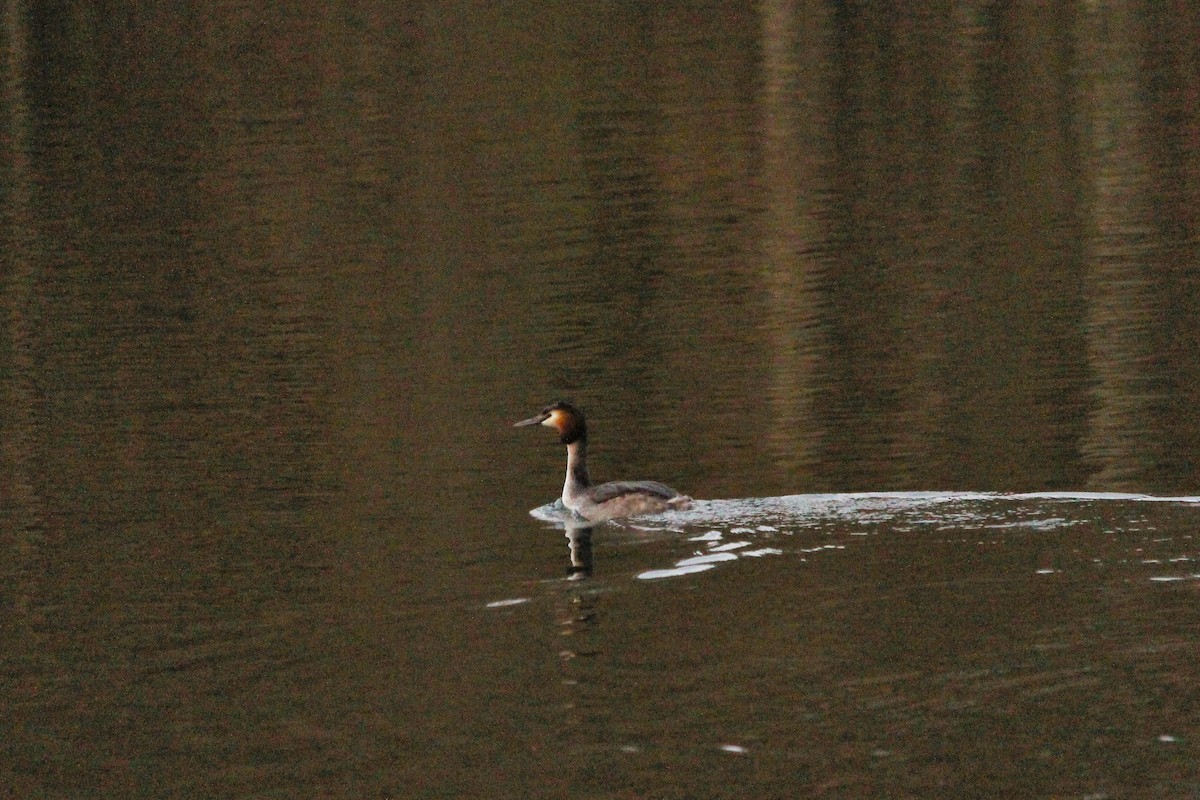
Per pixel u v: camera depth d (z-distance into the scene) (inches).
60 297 1214.3
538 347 1063.0
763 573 649.0
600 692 542.3
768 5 2341.3
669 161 1567.4
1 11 2354.8
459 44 2124.8
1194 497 733.9
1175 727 498.0
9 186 1544.0
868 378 973.8
